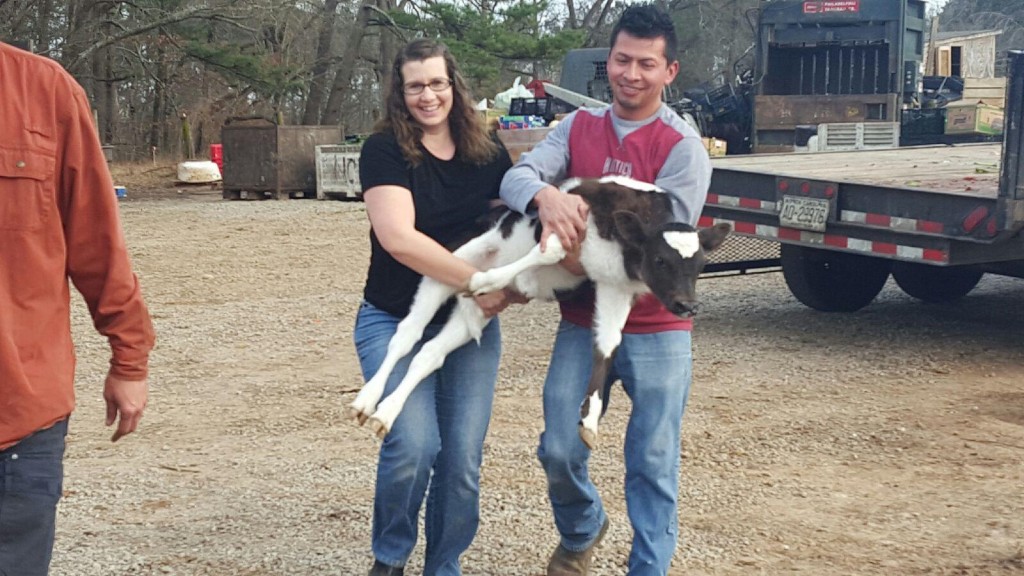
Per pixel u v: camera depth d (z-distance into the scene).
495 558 4.73
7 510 3.03
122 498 5.46
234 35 37.16
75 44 28.98
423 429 4.04
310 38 43.31
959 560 4.73
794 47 20.41
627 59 4.20
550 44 33.91
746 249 10.20
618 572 4.62
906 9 19.31
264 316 10.07
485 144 4.27
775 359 8.41
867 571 4.61
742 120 21.06
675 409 4.21
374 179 4.11
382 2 38.34
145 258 13.78
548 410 4.24
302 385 7.67
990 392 7.50
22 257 3.03
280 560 4.69
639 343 4.19
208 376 7.94
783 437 6.47
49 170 3.05
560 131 4.49
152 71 37.19
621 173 4.30
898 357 8.48
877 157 12.63
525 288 4.22
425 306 4.14
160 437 6.50
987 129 19.55
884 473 5.88
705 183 4.28
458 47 33.06
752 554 4.78
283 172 22.62
